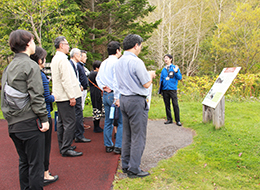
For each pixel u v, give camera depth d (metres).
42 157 1.98
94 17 9.87
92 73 4.39
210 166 2.79
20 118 1.80
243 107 6.32
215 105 3.86
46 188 2.38
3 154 3.41
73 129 3.20
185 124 4.87
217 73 15.62
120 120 3.28
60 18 8.98
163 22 15.66
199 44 18.12
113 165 2.91
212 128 4.07
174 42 18.77
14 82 1.75
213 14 18.73
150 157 3.18
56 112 3.71
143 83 2.34
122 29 11.53
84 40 9.58
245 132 3.67
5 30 9.39
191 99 8.13
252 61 12.96
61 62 2.94
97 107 4.44
